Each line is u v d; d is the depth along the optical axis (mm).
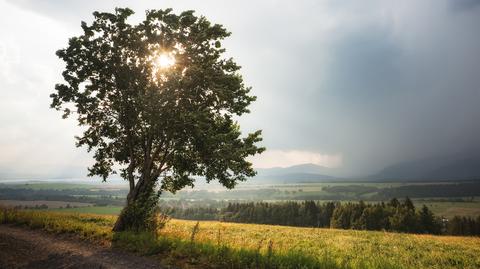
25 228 22891
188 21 23375
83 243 18047
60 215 36281
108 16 22453
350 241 30359
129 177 23547
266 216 133375
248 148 21953
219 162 21891
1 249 15742
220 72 23172
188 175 24531
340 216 112438
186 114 20547
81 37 22203
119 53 22688
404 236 37281
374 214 100500
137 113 22141
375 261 15242
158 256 14914
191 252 14750
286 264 12836
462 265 20391
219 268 12781
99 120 23984
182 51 23406
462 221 106750
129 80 22547
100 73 22828
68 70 22297
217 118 24125
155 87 21922
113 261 14305
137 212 20812
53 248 16781
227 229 36281
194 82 22375
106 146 25156
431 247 27672
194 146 22469
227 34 24031
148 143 23328
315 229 44719
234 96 23344
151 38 22781
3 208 28734
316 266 13039
